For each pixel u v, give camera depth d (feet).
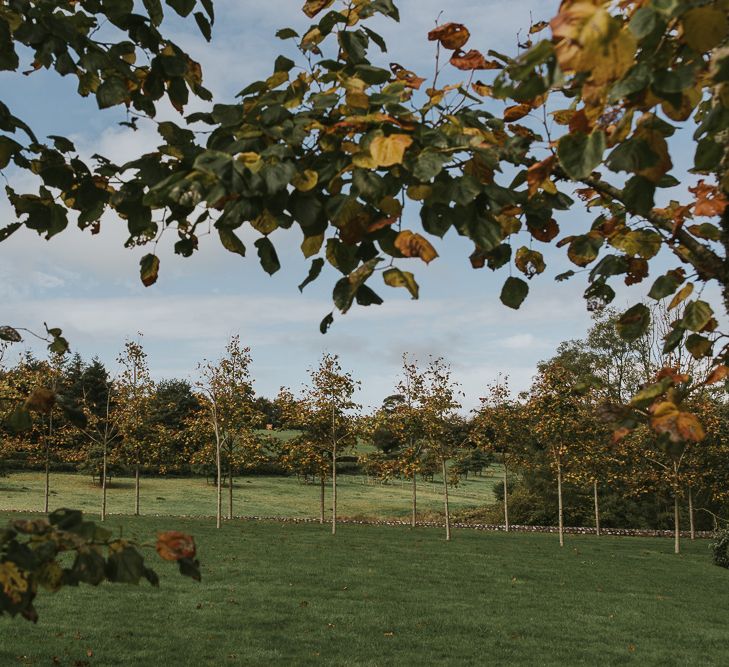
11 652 24.77
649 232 6.61
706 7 3.92
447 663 26.68
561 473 72.69
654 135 4.60
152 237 6.66
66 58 6.75
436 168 4.79
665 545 75.92
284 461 78.89
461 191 5.07
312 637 29.35
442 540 68.18
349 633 30.27
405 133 5.21
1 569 4.69
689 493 86.69
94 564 4.97
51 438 81.35
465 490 165.78
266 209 5.35
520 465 92.22
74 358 150.10
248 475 168.04
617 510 102.83
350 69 6.14
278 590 38.24
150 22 7.00
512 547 64.95
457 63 5.72
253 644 27.86
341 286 5.04
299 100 5.60
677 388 5.85
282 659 26.12
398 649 28.25
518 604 38.42
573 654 28.73
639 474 75.25
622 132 4.67
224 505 118.83
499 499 119.55
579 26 3.60
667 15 3.77
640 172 4.66
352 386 77.61
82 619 29.91
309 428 78.28
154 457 84.58
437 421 73.31
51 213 7.06
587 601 40.37
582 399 71.10
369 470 78.38
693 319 6.26
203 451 84.79
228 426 80.74
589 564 55.93
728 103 4.47
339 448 78.69
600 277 7.04
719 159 5.23
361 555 53.47
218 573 42.27
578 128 4.69
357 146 5.19
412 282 4.97
